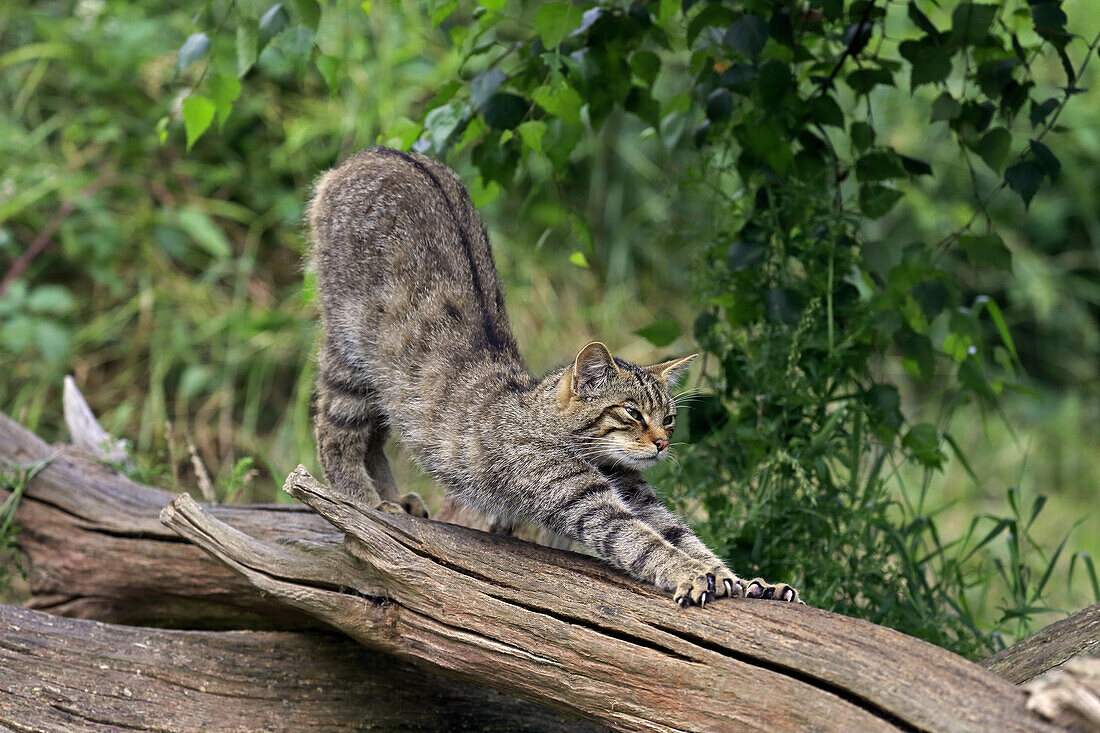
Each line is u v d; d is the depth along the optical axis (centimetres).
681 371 881
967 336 890
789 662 557
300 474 684
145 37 1545
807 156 905
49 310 1455
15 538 945
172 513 738
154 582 889
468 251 862
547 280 1603
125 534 907
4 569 974
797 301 887
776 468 880
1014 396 1691
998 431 1633
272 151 1593
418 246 855
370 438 886
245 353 1445
